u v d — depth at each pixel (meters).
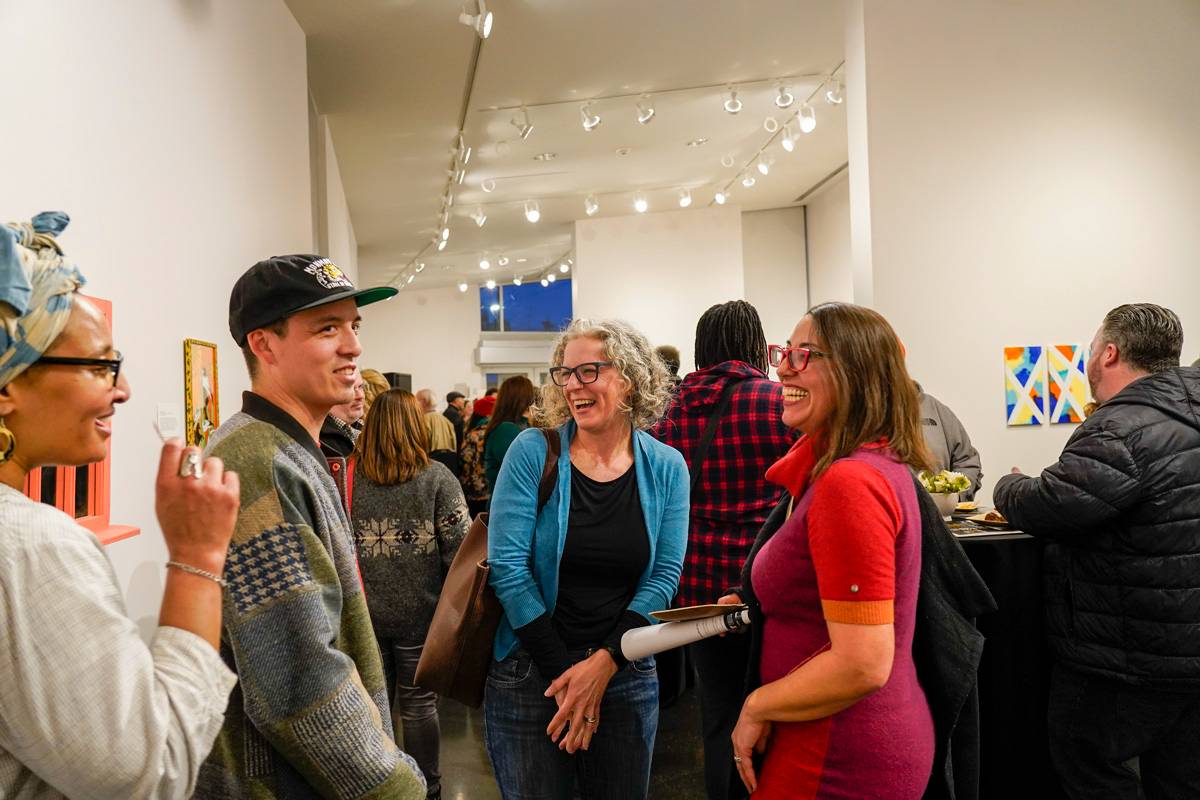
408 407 2.76
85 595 0.77
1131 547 2.02
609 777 1.76
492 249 11.87
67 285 0.82
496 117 6.52
